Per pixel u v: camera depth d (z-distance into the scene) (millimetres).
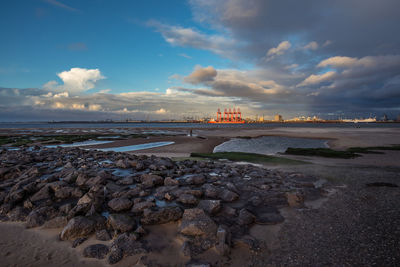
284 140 43250
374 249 3900
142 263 3691
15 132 72688
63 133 67125
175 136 50969
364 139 39594
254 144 36094
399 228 4633
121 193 6645
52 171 9602
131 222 4820
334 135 51250
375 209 5711
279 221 5098
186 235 4383
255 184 8133
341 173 10430
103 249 4070
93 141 40375
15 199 6121
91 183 7438
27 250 4160
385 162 15453
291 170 11414
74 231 4500
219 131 76625
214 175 9406
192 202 6109
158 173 8906
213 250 3961
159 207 5773
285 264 3559
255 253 3875
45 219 5266
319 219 5191
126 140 39906
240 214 5219
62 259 3879
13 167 9617
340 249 3936
